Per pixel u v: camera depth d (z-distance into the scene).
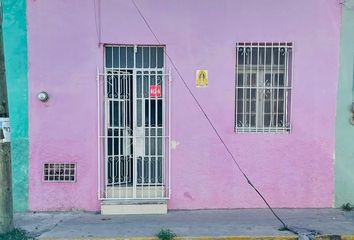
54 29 6.44
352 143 6.71
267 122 6.76
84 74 6.51
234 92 6.63
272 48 6.68
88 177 6.60
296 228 5.79
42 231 5.68
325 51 6.64
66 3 6.42
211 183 6.69
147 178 6.71
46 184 6.59
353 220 6.18
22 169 6.55
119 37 6.48
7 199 5.48
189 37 6.54
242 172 6.70
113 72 6.62
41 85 6.49
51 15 6.42
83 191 6.61
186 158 6.66
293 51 6.62
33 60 6.45
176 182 6.68
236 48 6.61
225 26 6.55
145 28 6.50
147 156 6.70
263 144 6.69
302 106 6.68
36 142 6.54
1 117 5.35
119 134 6.66
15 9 6.39
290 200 6.73
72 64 6.49
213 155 6.68
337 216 6.39
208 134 6.66
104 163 6.62
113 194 6.65
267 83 6.73
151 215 6.45
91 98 6.53
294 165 6.72
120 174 6.68
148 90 6.66
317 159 6.73
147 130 6.68
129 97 6.66
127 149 6.69
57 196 6.60
